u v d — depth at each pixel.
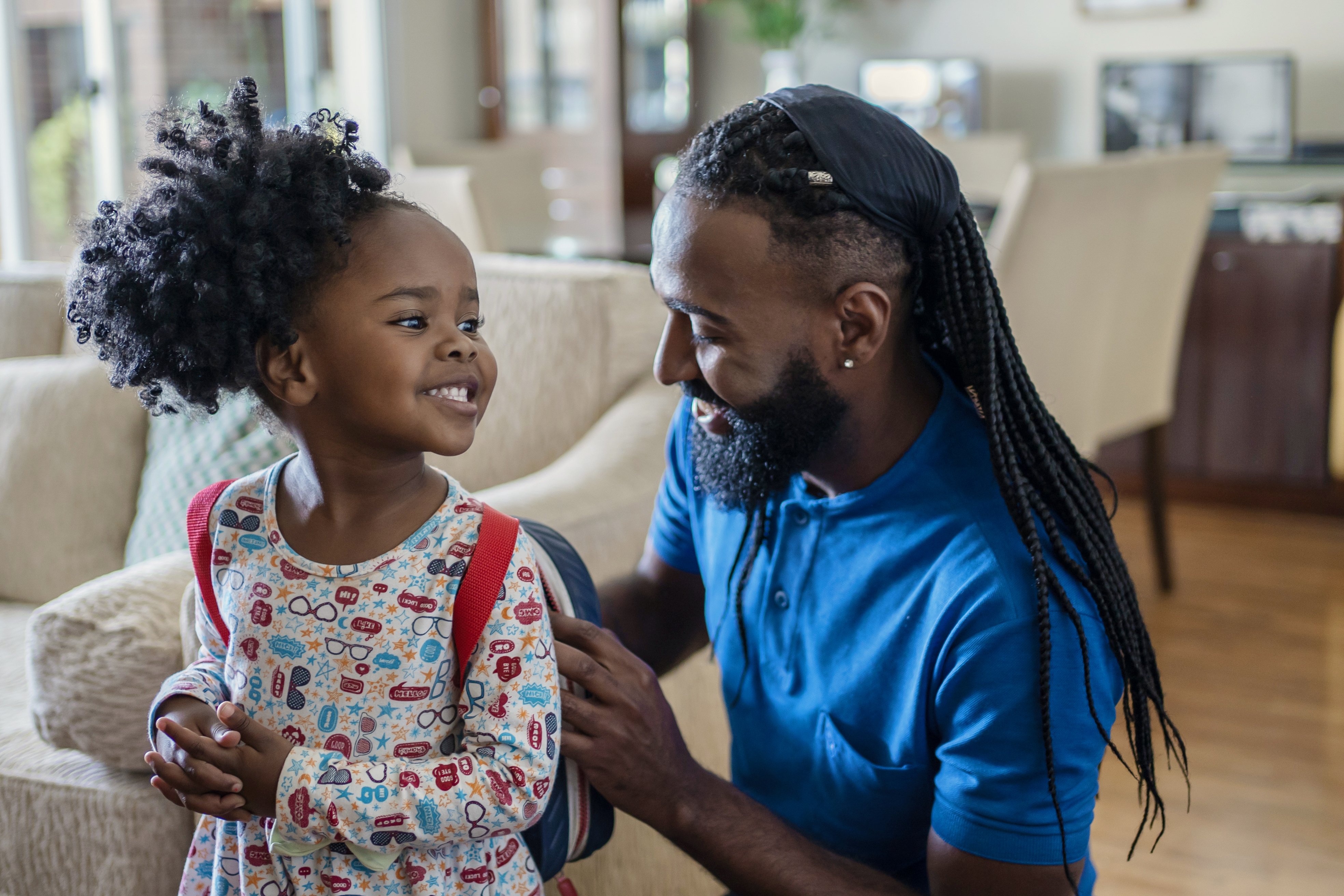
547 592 0.88
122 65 4.39
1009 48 5.11
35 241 4.19
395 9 5.46
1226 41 4.64
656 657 1.15
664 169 5.52
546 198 4.44
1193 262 3.05
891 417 0.89
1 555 1.77
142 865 1.14
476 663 0.78
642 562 1.16
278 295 0.74
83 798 1.15
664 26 5.80
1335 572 3.13
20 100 4.09
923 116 5.20
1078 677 0.81
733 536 1.00
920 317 0.92
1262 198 3.86
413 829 0.73
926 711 0.87
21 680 1.44
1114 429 2.91
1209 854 1.87
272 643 0.78
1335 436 3.54
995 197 4.12
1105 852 1.89
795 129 0.82
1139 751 0.88
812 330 0.83
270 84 5.02
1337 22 4.42
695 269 0.82
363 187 0.79
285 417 0.80
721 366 0.84
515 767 0.75
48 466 1.77
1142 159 2.72
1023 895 0.82
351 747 0.77
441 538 0.79
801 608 0.94
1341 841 1.90
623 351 1.64
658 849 1.32
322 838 0.73
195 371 0.79
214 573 0.82
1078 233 2.60
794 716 0.96
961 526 0.85
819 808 0.95
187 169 0.77
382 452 0.77
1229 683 2.49
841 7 5.36
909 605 0.87
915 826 0.92
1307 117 4.51
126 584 1.16
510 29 5.85
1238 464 3.68
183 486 1.62
